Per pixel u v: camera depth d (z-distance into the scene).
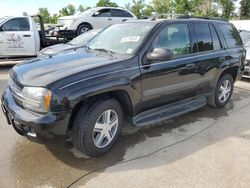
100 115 3.54
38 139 3.27
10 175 3.30
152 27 4.21
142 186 3.15
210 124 4.88
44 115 3.17
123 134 4.39
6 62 10.81
